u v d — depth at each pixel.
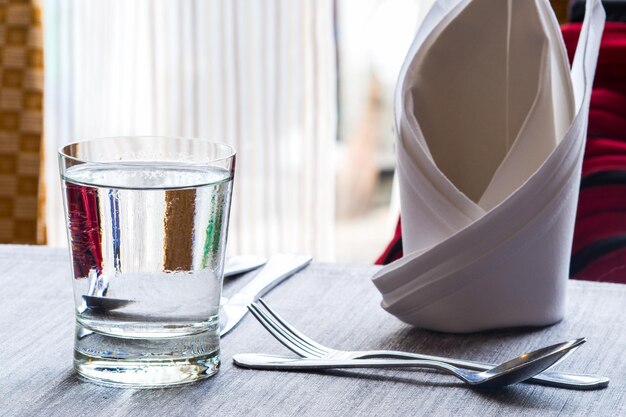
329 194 2.38
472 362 0.80
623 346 0.84
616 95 1.38
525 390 0.77
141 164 0.78
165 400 0.75
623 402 0.76
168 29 2.39
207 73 2.40
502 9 0.91
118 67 2.40
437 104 0.92
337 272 0.98
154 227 0.76
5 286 0.93
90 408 0.74
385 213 3.44
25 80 1.97
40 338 0.84
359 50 3.33
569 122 0.87
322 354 0.82
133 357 0.77
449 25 0.92
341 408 0.75
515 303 0.85
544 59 0.90
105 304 0.77
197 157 0.81
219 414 0.74
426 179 0.86
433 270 0.84
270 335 0.85
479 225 0.83
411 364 0.79
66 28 2.37
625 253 1.21
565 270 0.87
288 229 2.43
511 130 0.92
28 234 1.98
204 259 0.77
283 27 2.32
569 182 0.84
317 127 2.34
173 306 0.77
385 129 3.41
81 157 0.80
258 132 2.39
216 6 2.36
